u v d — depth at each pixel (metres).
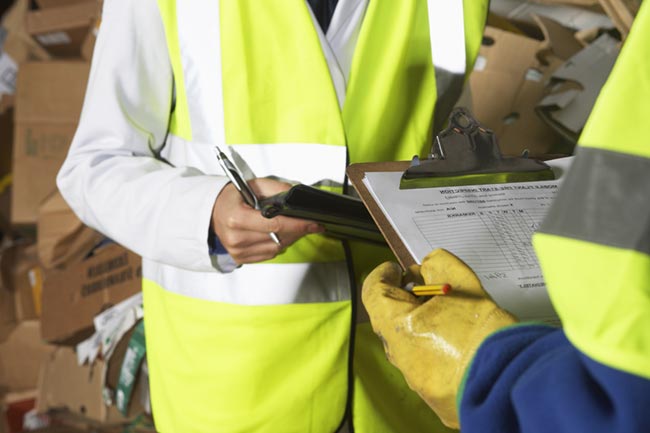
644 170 0.54
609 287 0.54
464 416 0.65
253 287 1.19
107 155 1.23
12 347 2.73
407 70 1.30
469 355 0.70
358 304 1.26
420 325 0.73
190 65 1.18
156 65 1.21
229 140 1.17
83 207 1.25
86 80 2.70
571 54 1.99
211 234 1.13
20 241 2.94
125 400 2.08
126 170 1.20
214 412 1.21
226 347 1.20
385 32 1.23
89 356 2.35
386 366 1.28
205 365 1.22
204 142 1.20
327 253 1.21
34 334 2.73
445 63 1.33
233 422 1.20
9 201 3.03
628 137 0.55
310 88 1.16
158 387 1.32
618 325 0.55
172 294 1.26
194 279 1.23
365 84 1.23
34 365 2.74
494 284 0.86
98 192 1.21
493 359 0.66
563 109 1.92
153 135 1.26
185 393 1.25
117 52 1.18
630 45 0.56
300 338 1.19
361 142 1.24
